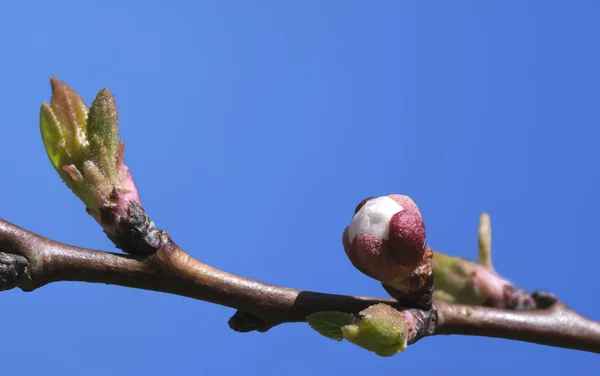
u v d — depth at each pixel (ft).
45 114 0.65
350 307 0.65
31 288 0.63
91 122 0.65
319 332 0.62
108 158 0.65
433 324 0.66
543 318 0.69
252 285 0.65
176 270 0.64
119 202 0.64
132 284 0.64
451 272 0.71
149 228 0.64
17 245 0.63
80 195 0.65
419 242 0.64
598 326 0.70
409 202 0.64
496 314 0.68
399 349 0.61
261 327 0.66
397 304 0.66
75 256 0.64
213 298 0.65
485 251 0.71
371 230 0.64
